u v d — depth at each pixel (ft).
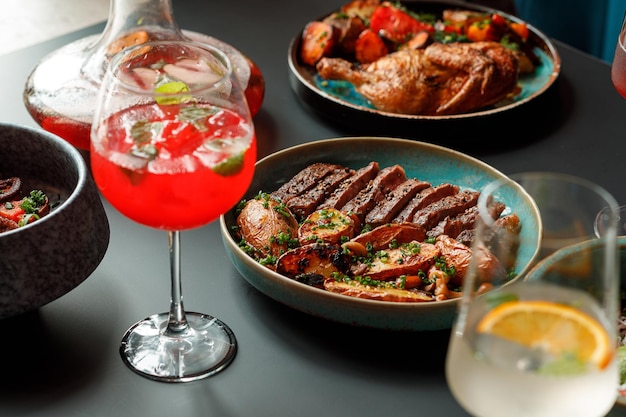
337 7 4.68
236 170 2.56
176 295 2.82
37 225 2.70
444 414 2.67
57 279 2.77
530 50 4.27
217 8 4.62
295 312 2.96
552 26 6.16
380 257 3.04
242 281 3.06
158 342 2.82
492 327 2.19
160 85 2.70
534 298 2.22
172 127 2.56
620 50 3.33
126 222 3.28
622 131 3.84
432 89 4.08
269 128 3.81
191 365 2.77
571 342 2.17
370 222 3.26
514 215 2.99
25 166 3.18
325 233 3.11
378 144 3.50
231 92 2.62
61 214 2.74
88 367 2.77
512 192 3.10
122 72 2.81
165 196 2.54
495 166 3.63
